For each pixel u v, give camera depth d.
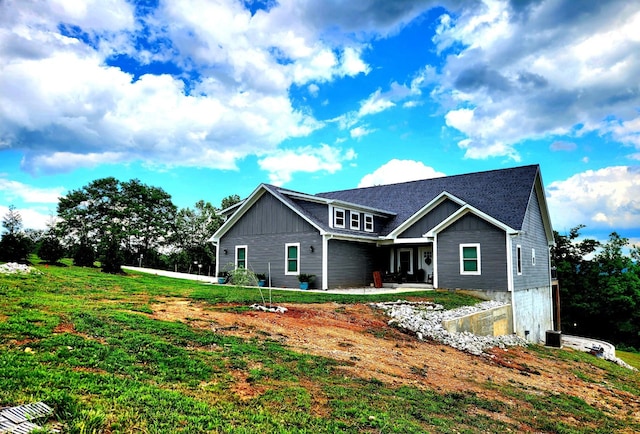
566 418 7.67
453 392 7.77
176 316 9.91
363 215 24.33
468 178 25.36
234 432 4.59
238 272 15.08
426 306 15.79
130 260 39.47
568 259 35.53
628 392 11.35
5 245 17.89
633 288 32.88
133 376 5.74
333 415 5.66
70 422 4.09
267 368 7.06
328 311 13.09
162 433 4.27
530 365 12.27
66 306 9.03
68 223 41.84
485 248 19.47
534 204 23.08
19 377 4.92
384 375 7.92
